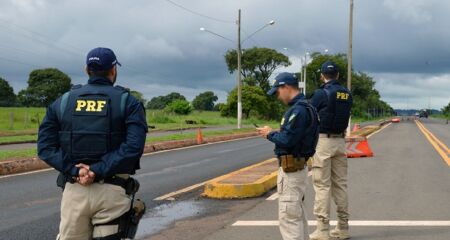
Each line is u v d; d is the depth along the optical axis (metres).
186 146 24.44
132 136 3.63
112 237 3.69
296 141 4.95
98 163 3.62
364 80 131.00
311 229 6.98
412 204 8.61
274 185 10.76
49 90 114.88
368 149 17.30
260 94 81.94
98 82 3.79
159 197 9.80
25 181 11.86
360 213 7.94
